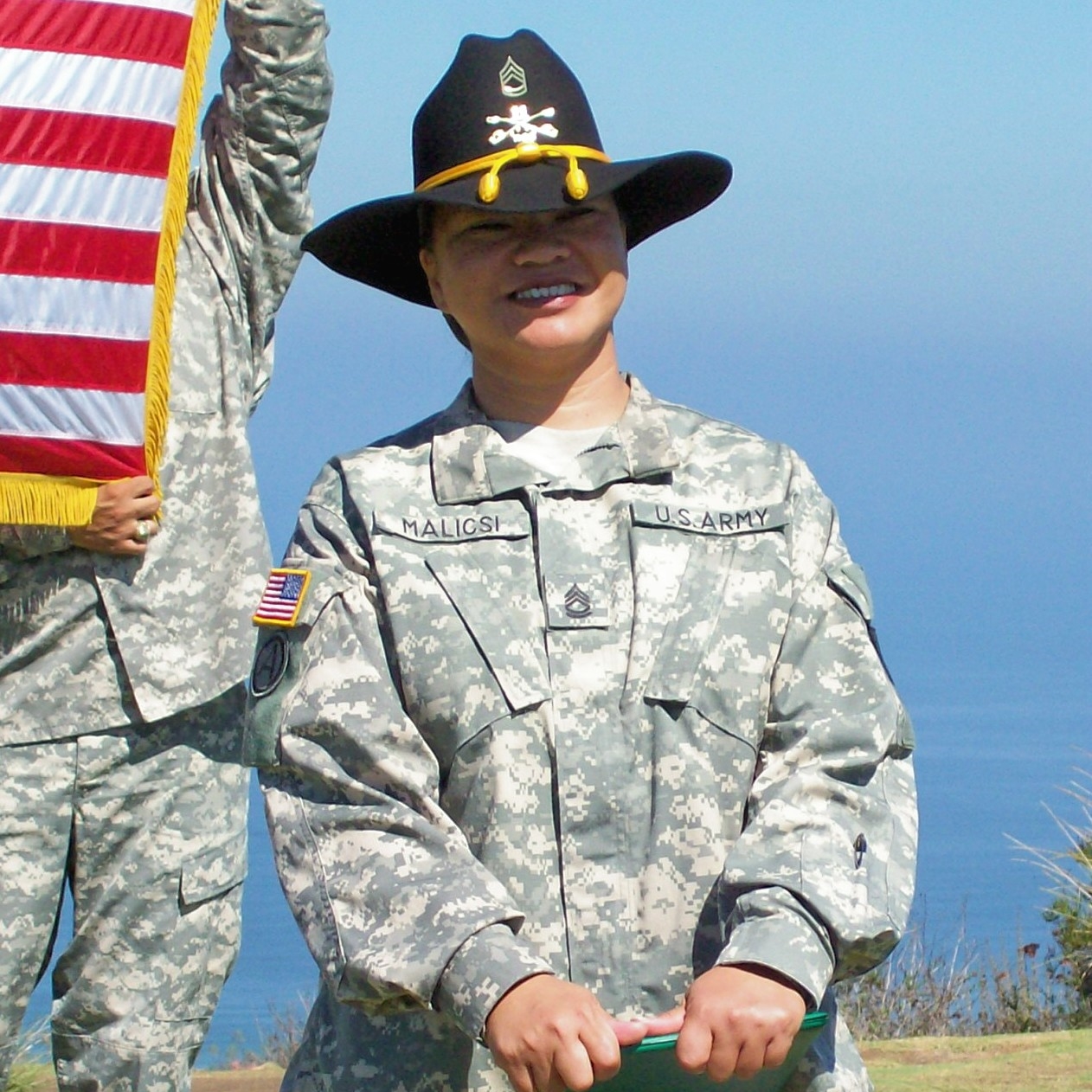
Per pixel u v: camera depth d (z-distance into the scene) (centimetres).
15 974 415
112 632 419
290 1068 278
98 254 428
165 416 428
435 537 274
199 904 423
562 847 267
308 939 264
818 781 266
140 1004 418
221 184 440
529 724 268
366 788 267
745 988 250
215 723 427
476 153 277
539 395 280
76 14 433
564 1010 247
